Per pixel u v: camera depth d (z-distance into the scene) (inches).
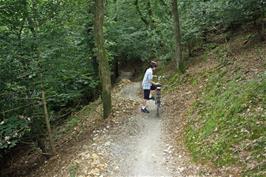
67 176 452.1
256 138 387.9
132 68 1587.1
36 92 611.5
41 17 594.9
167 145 500.7
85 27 885.2
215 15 818.2
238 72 591.8
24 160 787.4
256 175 335.6
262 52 631.8
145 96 655.1
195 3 897.5
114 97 842.2
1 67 580.1
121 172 427.2
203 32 989.2
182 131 533.6
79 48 761.6
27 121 606.5
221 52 824.3
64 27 625.9
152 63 660.7
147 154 475.8
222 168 376.5
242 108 450.6
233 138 408.2
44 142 709.3
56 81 627.5
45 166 597.6
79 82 751.7
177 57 877.2
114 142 526.6
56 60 601.0
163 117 629.9
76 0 674.2
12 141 626.5
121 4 1369.3
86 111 857.5
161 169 423.5
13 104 629.3
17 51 572.1
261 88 467.5
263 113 420.2
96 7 623.8
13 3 575.5
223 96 531.2
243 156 372.8
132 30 1397.6
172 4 860.0
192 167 407.8
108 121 626.2
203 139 454.6
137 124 598.5
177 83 820.6
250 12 677.9
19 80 599.2
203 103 576.4
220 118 470.6
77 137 658.8
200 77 739.4
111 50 1248.2
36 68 575.8
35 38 578.6
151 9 1363.2
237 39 825.5
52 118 732.7
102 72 649.0
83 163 461.7
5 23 591.5
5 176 733.9
